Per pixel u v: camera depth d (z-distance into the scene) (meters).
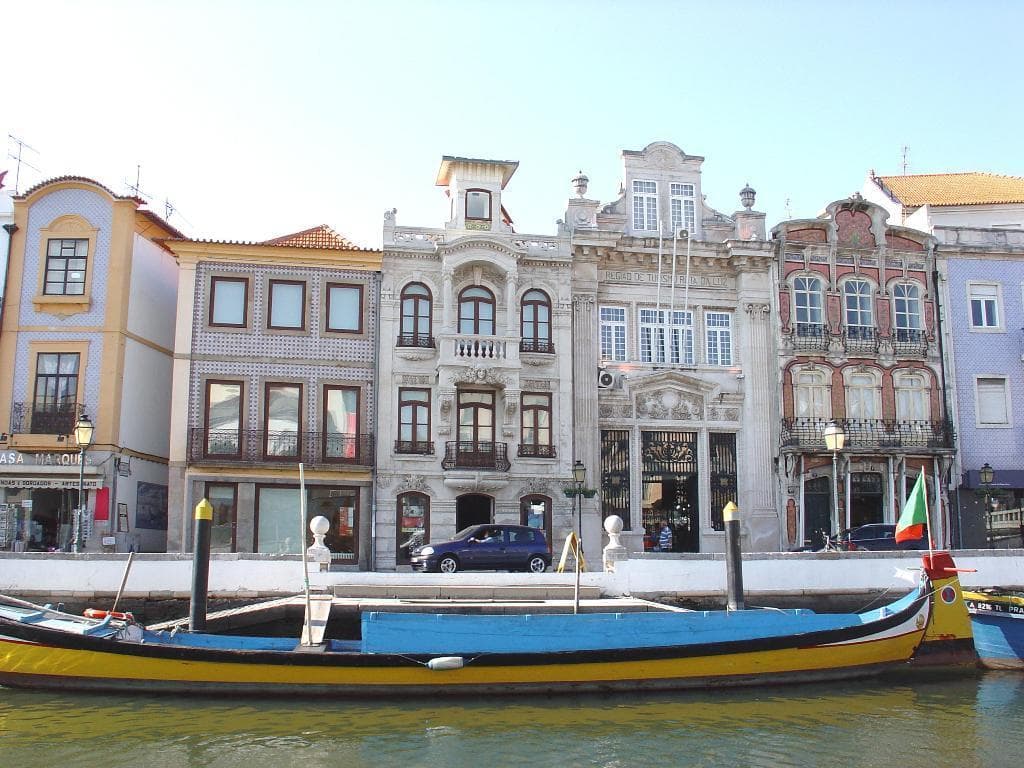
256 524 31.53
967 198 41.19
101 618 18.55
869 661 19.55
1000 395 37.56
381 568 32.00
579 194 36.47
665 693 18.23
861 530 30.55
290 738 15.25
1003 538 36.47
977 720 16.91
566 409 34.03
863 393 36.53
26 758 14.18
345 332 33.38
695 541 35.22
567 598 22.81
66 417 30.62
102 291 31.69
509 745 15.09
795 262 36.78
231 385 32.34
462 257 33.75
